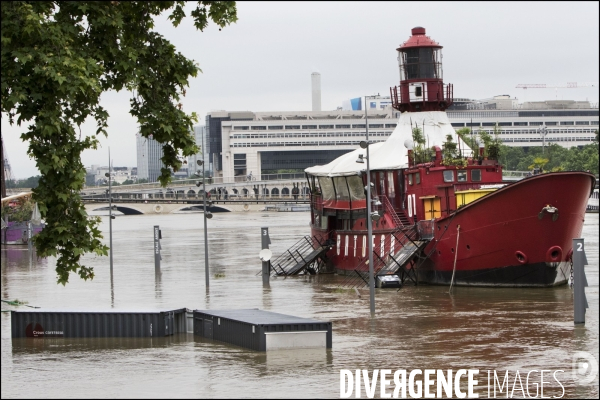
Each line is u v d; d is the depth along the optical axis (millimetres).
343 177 102812
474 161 92750
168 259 131250
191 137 45344
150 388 48812
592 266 105812
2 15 40250
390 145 103500
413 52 104062
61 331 63688
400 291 85688
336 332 64000
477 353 56469
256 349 57125
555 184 79625
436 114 104438
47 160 41781
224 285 95312
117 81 44250
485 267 84812
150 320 62844
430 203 91062
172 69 45750
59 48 41031
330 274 104938
